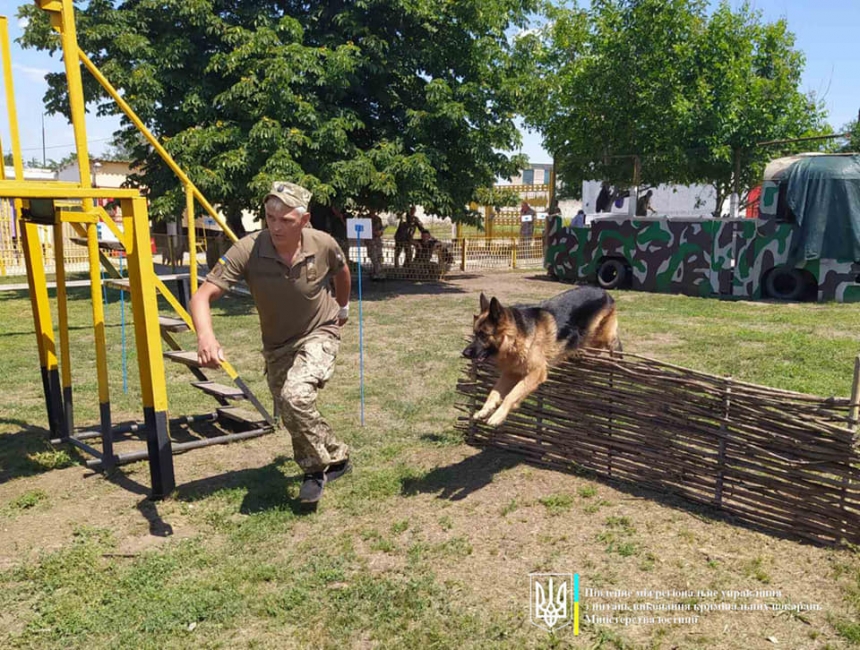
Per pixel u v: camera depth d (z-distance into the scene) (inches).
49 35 554.6
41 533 163.0
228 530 162.6
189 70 578.6
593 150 827.4
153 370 176.7
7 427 244.4
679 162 767.1
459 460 202.2
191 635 122.0
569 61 863.1
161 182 569.0
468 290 626.5
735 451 157.5
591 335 206.2
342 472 187.0
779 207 526.3
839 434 140.4
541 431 196.1
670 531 153.8
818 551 142.4
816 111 837.8
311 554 149.7
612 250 618.8
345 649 117.2
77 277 738.2
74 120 167.6
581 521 160.4
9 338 416.8
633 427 176.2
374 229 692.1
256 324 451.5
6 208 774.5
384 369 320.5
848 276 511.5
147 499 181.0
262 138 510.0
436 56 612.4
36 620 126.7
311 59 528.4
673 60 772.0
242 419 239.8
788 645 114.3
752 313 459.5
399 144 573.0
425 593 132.9
